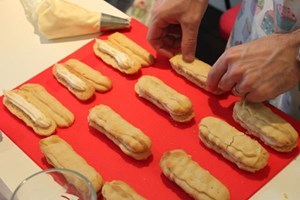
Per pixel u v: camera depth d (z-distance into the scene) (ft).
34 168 2.48
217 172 2.47
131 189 2.30
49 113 2.71
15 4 3.56
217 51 6.41
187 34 2.95
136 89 2.86
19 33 3.32
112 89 2.90
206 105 2.81
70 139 2.62
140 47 3.14
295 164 2.51
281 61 2.53
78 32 3.27
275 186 2.41
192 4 2.89
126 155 2.53
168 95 2.73
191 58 2.98
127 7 4.41
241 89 2.58
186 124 2.70
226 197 2.25
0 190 2.51
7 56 3.14
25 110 2.70
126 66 2.96
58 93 2.87
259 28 3.37
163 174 2.44
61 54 3.16
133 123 2.72
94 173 2.36
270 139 2.53
